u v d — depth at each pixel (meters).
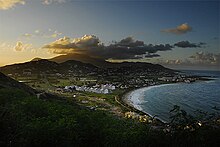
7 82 108.44
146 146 19.23
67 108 37.53
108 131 22.97
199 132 17.47
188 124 18.36
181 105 145.38
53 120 26.89
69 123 23.11
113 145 21.03
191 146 17.39
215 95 197.00
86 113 29.70
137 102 161.75
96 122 26.89
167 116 113.12
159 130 19.81
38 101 42.75
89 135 23.19
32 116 33.59
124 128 24.12
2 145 21.84
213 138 17.02
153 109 134.75
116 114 110.19
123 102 160.50
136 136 20.02
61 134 21.78
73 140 21.88
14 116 28.61
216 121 18.75
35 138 21.47
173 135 18.25
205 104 147.88
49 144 21.45
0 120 25.05
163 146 18.52
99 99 171.88
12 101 45.66
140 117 93.38
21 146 21.61
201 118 19.45
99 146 22.84
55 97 118.31
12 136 23.11
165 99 175.62
